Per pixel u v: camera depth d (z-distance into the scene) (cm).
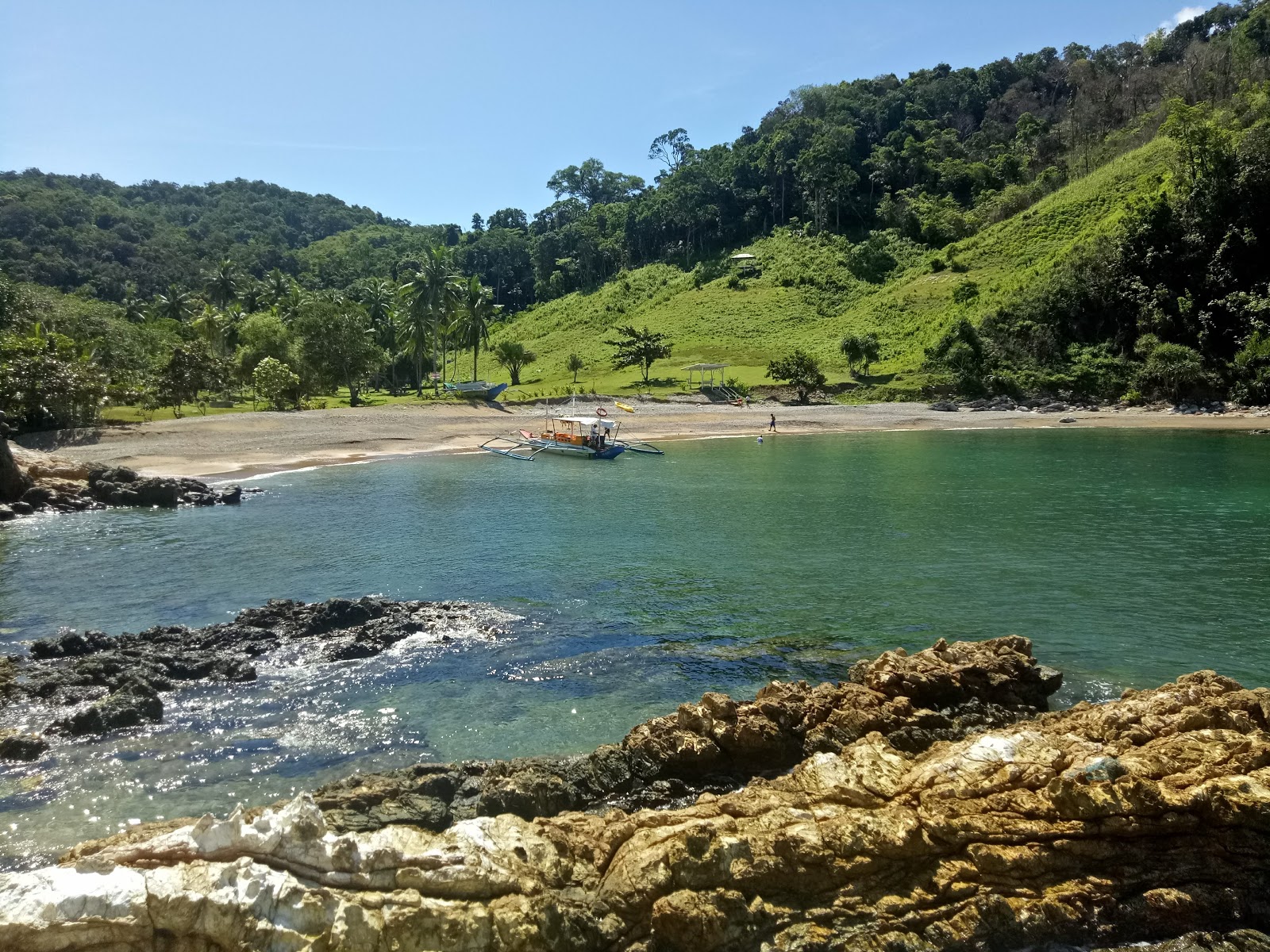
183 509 4184
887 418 8606
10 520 3847
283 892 909
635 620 2427
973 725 1611
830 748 1506
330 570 2983
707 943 994
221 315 11450
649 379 11062
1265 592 2627
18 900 870
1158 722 1310
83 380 6278
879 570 2956
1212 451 6094
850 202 16438
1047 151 16662
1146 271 9725
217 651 2119
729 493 4662
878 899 1055
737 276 15488
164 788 1498
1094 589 2673
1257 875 1100
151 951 880
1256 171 9225
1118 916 1070
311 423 7194
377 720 1780
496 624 2378
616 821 1170
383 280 15350
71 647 2131
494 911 962
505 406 8769
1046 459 5859
